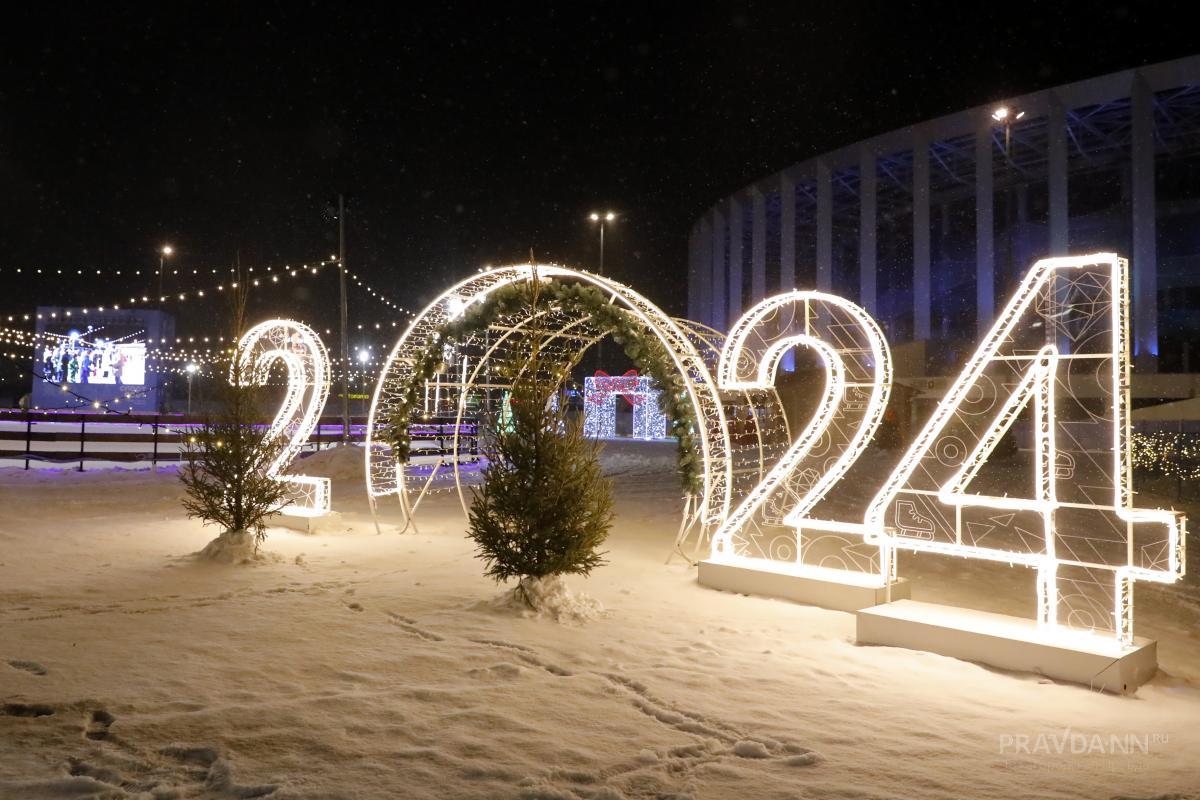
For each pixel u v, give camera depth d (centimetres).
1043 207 4781
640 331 1107
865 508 1756
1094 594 995
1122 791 426
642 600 880
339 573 973
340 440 2847
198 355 3197
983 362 791
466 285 1252
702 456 1118
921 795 415
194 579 912
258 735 464
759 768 447
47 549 1070
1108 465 2328
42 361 3994
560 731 488
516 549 808
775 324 4803
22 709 497
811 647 711
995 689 607
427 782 410
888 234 5534
